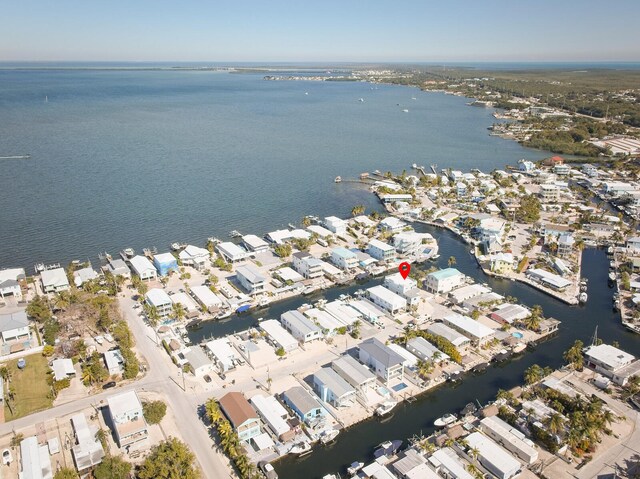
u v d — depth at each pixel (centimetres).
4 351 14062
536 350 14925
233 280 19112
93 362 13062
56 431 11062
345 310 16550
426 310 16975
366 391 12562
